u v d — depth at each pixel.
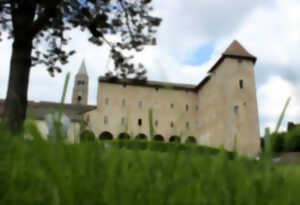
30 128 0.49
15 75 9.54
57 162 0.49
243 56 40.78
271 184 0.53
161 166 0.62
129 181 0.56
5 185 0.55
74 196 0.50
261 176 0.55
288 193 0.50
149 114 0.71
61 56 14.92
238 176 0.57
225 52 41.00
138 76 14.67
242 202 0.53
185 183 0.55
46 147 0.48
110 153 0.62
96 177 0.57
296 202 0.49
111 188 0.53
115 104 46.94
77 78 78.56
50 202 0.48
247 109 38.59
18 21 9.77
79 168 0.56
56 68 14.93
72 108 46.94
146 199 0.53
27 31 9.81
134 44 14.84
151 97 48.47
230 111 37.88
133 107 47.25
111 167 0.57
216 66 43.91
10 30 13.62
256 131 37.72
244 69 40.66
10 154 0.60
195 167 0.61
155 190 0.54
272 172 0.54
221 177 0.59
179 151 0.62
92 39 14.91
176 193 0.52
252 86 40.19
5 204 0.51
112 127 45.38
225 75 40.12
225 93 39.62
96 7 12.98
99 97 46.62
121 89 48.06
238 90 39.19
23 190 0.53
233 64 40.50
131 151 0.66
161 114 47.53
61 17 13.50
